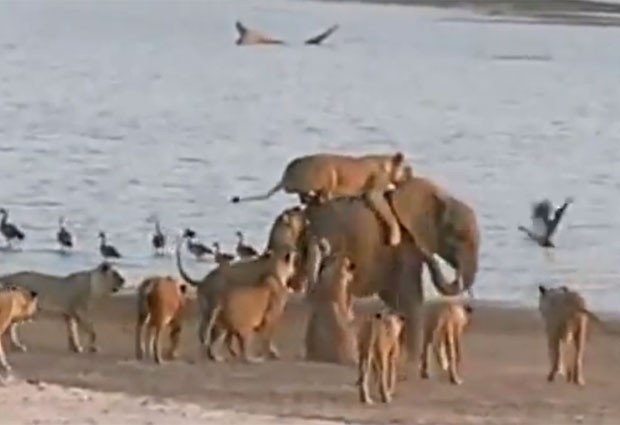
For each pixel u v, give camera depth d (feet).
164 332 280.72
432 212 281.33
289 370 260.21
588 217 480.23
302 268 276.00
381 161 286.66
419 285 274.77
